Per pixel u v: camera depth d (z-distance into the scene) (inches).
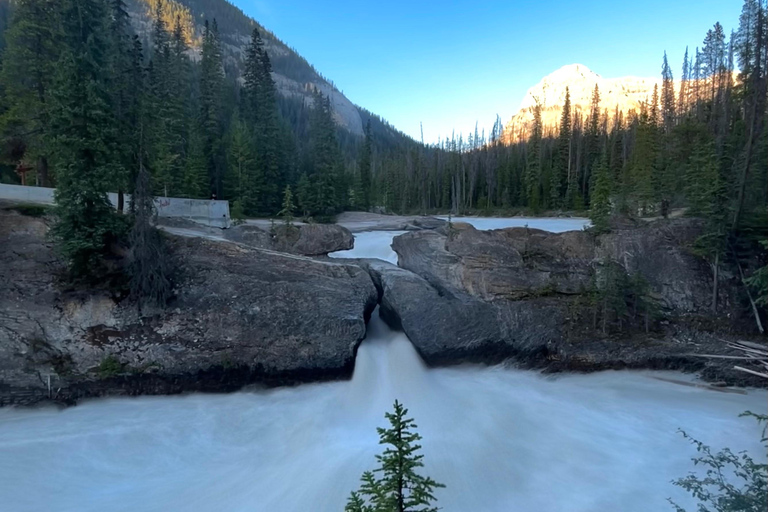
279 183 1802.4
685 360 586.2
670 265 713.0
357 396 545.6
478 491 349.4
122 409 497.7
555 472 374.0
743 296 663.8
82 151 553.9
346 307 610.5
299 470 388.5
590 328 642.2
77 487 367.2
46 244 592.4
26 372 509.7
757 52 889.5
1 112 1023.6
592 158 2442.2
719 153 837.8
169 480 379.6
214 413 496.4
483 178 2940.5
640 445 416.2
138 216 574.2
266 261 636.1
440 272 714.8
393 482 176.1
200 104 1786.4
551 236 764.0
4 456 396.5
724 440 418.9
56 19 851.4
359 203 2294.5
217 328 572.7
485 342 631.8
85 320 548.7
